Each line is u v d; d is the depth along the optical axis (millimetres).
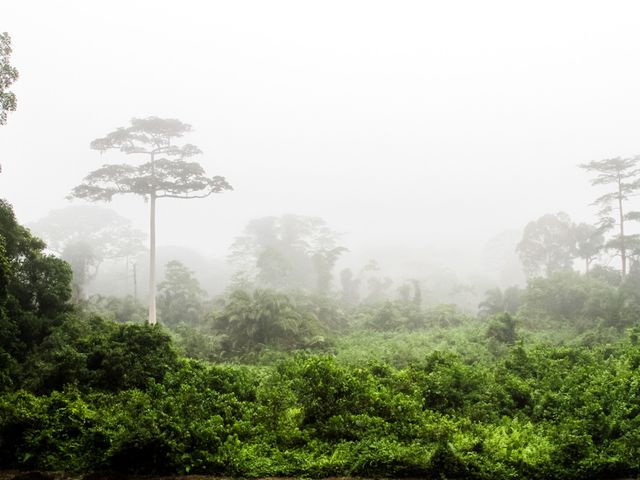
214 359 26953
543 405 13961
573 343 26891
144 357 15844
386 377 15797
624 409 12234
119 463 9828
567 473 9914
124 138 39719
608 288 36062
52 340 16109
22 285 17906
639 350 17234
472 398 14664
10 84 16797
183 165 37719
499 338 27875
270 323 29312
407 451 10250
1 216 17625
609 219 44094
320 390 12602
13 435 10352
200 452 10047
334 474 9992
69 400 11922
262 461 10156
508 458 10328
